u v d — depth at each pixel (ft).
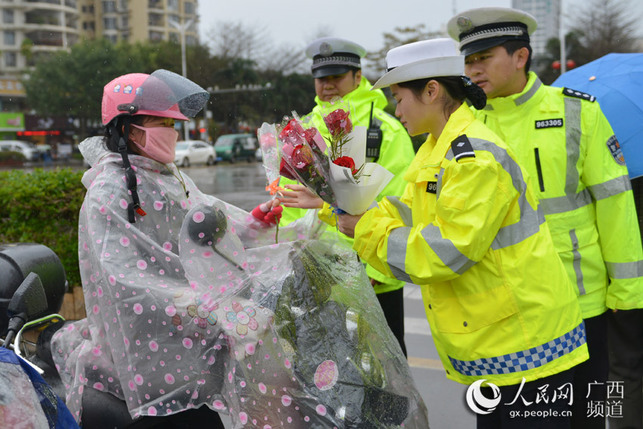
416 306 19.53
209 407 7.09
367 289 7.59
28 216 15.83
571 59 70.74
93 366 7.27
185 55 123.75
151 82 7.48
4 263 7.89
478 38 8.64
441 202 6.44
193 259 6.76
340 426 6.60
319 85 11.71
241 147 123.95
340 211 7.43
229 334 6.74
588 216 8.84
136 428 7.24
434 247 6.45
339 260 7.55
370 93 11.12
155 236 7.43
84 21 178.29
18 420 5.01
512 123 8.86
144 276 6.95
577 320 7.11
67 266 15.94
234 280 6.88
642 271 8.77
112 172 7.36
